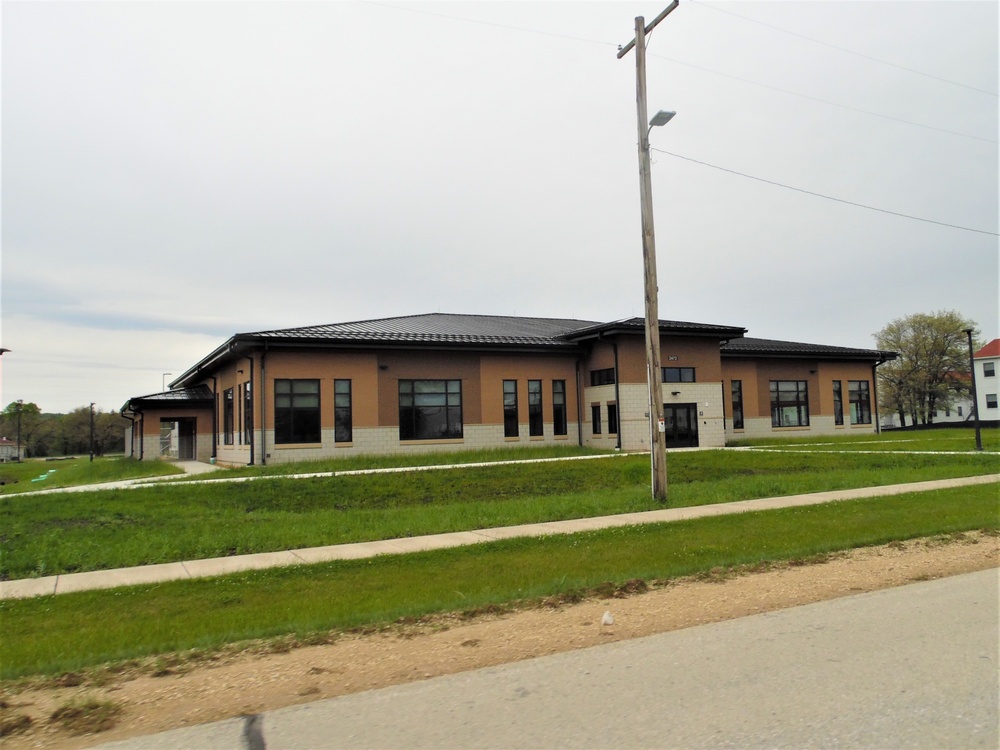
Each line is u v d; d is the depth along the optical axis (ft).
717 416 108.17
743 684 17.63
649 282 53.57
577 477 69.56
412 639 22.98
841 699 16.49
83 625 25.58
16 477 161.79
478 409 101.60
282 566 34.45
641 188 53.93
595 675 18.76
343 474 70.95
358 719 16.53
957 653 19.36
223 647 22.66
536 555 35.32
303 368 90.63
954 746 14.12
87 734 16.30
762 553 34.35
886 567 31.22
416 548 37.88
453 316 129.39
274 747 15.24
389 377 95.66
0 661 21.71
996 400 234.17
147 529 45.78
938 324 214.07
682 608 25.55
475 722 16.05
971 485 57.26
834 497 52.95
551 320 134.92
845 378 136.36
